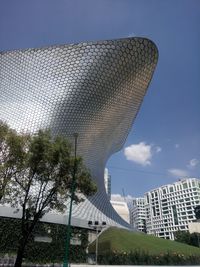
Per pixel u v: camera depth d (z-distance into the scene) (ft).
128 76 161.48
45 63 159.43
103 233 154.81
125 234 157.07
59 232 120.98
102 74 158.40
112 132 189.26
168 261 124.98
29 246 109.60
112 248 136.56
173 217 494.59
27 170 72.08
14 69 163.12
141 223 561.43
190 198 476.54
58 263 107.34
